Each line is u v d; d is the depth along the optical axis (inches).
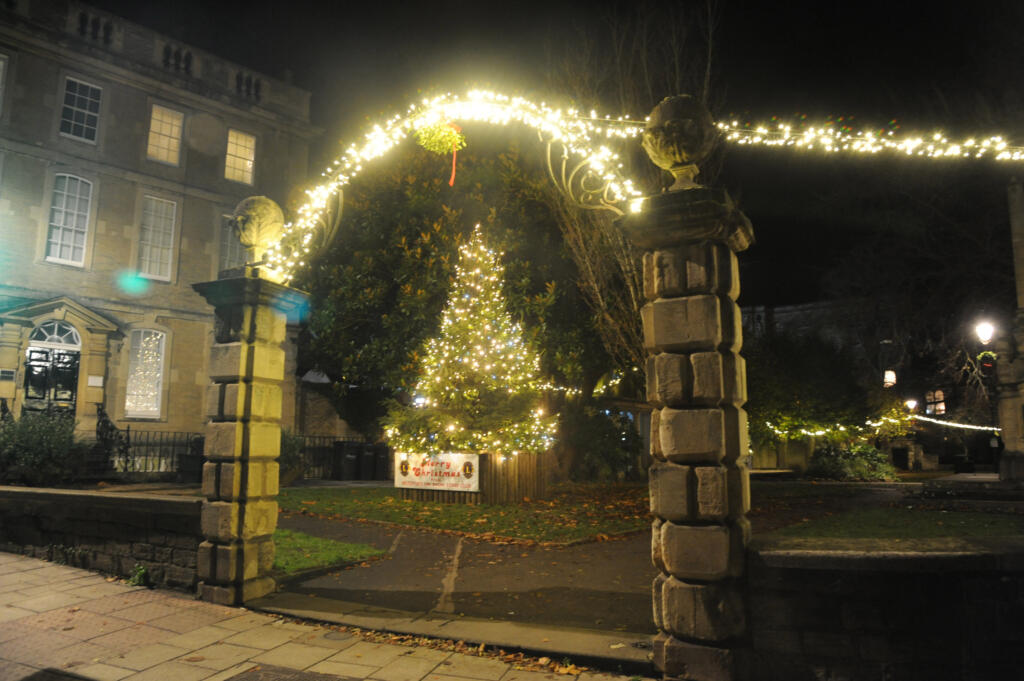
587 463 760.3
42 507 319.6
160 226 794.2
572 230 626.5
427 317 670.5
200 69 836.0
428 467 526.6
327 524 426.3
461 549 351.9
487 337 548.1
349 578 291.0
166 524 276.5
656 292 189.5
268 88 898.1
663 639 180.2
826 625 169.9
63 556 306.3
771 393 938.1
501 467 518.9
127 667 193.3
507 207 684.7
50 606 248.2
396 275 687.1
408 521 430.0
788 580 173.3
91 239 732.7
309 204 286.2
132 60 771.4
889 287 777.6
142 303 761.6
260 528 265.6
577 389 739.4
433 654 203.2
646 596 259.4
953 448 1316.4
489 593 265.6
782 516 483.5
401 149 727.1
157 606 251.4
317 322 742.5
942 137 266.2
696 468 179.2
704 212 181.2
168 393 770.8
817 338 1010.7
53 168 713.0
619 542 371.9
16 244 682.2
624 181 243.4
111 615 239.9
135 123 777.6
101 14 756.0
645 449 909.2
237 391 263.9
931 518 454.3
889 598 167.0
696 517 177.6
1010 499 539.8
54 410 684.1
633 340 623.8
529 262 675.4
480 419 522.0
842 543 183.2
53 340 698.2
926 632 165.0
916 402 1094.4
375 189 732.0
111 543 292.7
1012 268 677.9
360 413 868.0
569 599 256.2
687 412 180.4
